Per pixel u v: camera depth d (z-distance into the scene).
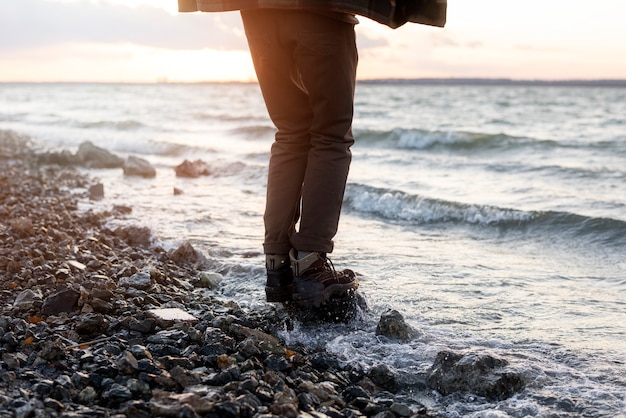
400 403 2.26
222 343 2.66
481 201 7.42
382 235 5.75
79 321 2.95
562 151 14.13
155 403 2.04
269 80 2.68
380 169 10.79
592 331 3.07
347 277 2.96
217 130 21.14
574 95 62.78
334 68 2.53
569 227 5.86
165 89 112.50
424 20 2.53
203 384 2.29
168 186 8.82
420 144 15.91
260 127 18.89
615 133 19.30
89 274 3.89
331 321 2.97
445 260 4.64
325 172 2.68
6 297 3.43
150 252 4.77
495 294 3.73
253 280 4.00
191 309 3.34
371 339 2.86
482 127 23.08
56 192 7.94
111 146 16.12
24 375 2.31
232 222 6.00
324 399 2.26
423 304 3.49
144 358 2.45
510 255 4.96
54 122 27.08
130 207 6.64
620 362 2.64
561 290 3.86
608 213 6.62
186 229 5.64
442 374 2.43
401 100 50.69
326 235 2.75
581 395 2.31
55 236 4.99
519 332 3.04
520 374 2.39
